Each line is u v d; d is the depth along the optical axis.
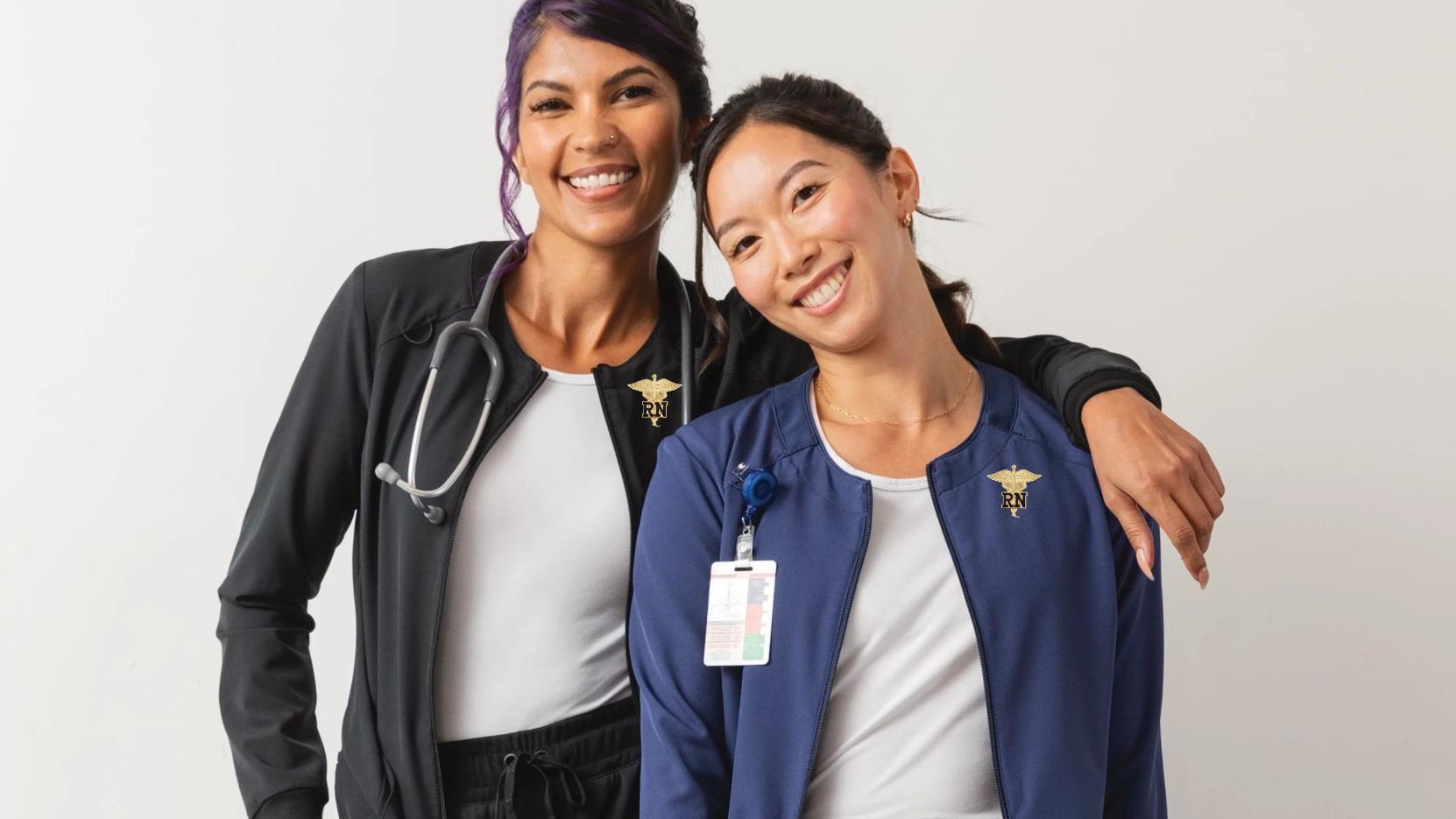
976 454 1.51
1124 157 2.80
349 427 1.75
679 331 1.83
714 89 2.80
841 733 1.43
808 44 2.81
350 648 2.86
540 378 1.73
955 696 1.42
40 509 2.81
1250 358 2.79
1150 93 2.80
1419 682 2.80
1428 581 2.79
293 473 1.74
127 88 2.81
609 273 1.75
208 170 2.81
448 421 1.71
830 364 1.56
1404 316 2.77
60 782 2.82
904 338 1.52
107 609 2.82
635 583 1.56
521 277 1.81
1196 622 2.85
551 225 1.74
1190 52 2.79
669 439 1.58
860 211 1.47
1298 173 2.78
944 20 2.81
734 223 1.49
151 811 2.84
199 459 2.81
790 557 1.47
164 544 2.82
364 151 2.82
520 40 1.67
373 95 2.81
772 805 1.42
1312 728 2.82
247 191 2.81
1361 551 2.79
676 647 1.50
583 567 1.69
